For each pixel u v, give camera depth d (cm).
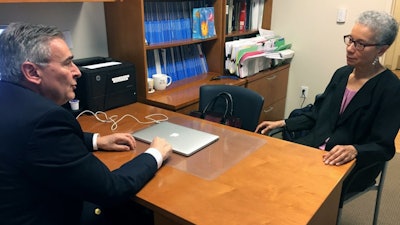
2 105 94
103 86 196
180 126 170
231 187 116
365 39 155
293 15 332
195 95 239
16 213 95
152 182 120
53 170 92
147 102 232
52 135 92
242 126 202
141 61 226
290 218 100
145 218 156
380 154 149
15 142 90
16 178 92
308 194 113
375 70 166
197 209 105
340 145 154
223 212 103
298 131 198
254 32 336
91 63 212
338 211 150
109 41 240
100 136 151
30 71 99
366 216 222
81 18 224
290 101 363
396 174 272
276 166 131
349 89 174
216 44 295
